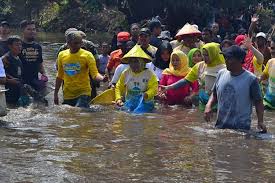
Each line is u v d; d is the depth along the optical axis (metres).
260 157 5.81
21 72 9.04
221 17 22.27
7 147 6.05
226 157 5.80
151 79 8.57
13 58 8.92
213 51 8.35
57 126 7.07
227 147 6.16
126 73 8.68
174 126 7.17
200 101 8.50
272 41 9.26
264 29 24.03
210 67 8.43
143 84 8.55
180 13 24.67
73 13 38.44
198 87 8.84
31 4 42.53
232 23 22.00
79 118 7.64
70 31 8.84
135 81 8.58
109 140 6.39
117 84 8.75
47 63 15.10
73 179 5.12
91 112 8.15
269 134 6.74
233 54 6.80
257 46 10.32
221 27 20.88
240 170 5.41
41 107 8.48
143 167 5.45
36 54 9.82
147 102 8.42
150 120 7.58
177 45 10.43
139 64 8.52
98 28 35.84
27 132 6.72
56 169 5.36
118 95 8.66
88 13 37.28
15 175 5.19
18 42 8.91
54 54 18.31
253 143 6.34
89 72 8.77
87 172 5.30
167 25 25.09
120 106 8.48
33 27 9.77
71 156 5.76
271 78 8.69
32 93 8.91
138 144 6.23
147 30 9.75
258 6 25.75
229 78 6.93
